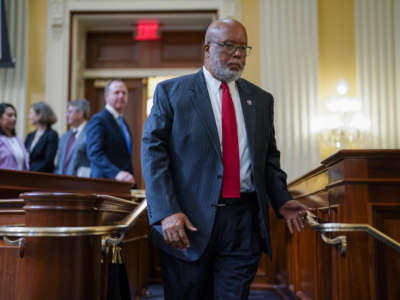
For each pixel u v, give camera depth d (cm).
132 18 558
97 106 586
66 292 152
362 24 541
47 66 538
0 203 206
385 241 171
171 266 174
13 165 340
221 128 175
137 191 332
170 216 157
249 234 173
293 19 540
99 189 285
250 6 545
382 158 186
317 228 181
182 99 175
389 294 180
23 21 538
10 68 530
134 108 582
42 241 153
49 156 393
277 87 529
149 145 168
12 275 160
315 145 518
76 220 158
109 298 178
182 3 544
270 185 188
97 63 588
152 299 328
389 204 183
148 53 588
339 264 183
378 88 529
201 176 169
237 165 173
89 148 343
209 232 165
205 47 183
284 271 348
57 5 544
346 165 186
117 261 181
